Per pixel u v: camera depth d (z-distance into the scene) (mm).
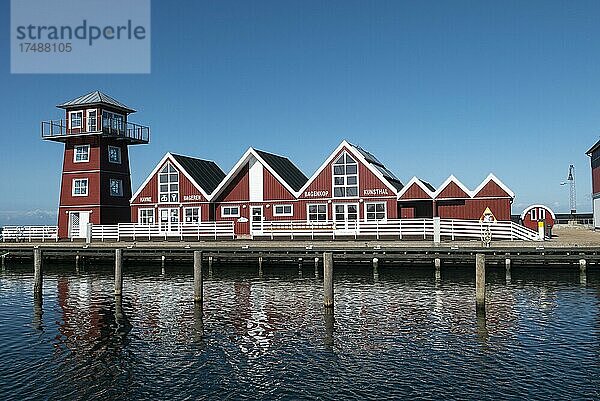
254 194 47594
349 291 27266
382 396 13461
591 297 24688
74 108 51219
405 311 22500
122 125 52969
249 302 24969
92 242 45969
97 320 21938
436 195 43406
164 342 18500
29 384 14617
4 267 40438
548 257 28109
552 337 18250
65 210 51781
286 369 15547
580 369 15133
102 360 16609
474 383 14203
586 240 37219
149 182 50188
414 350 17125
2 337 19375
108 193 51906
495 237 38438
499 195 42469
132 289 29141
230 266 36469
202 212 48344
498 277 30609
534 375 14719
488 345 17484
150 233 46312
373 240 40000
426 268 33500
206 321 21453
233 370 15523
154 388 14266
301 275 33125
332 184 45594
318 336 18938
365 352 17016
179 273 34781
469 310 22484
